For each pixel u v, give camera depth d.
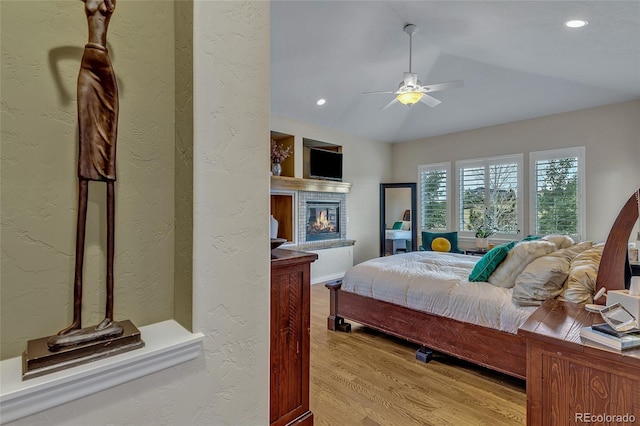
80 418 0.68
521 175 5.57
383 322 3.20
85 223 0.75
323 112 5.52
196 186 0.85
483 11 2.83
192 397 0.85
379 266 3.49
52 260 0.76
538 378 1.47
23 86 0.71
